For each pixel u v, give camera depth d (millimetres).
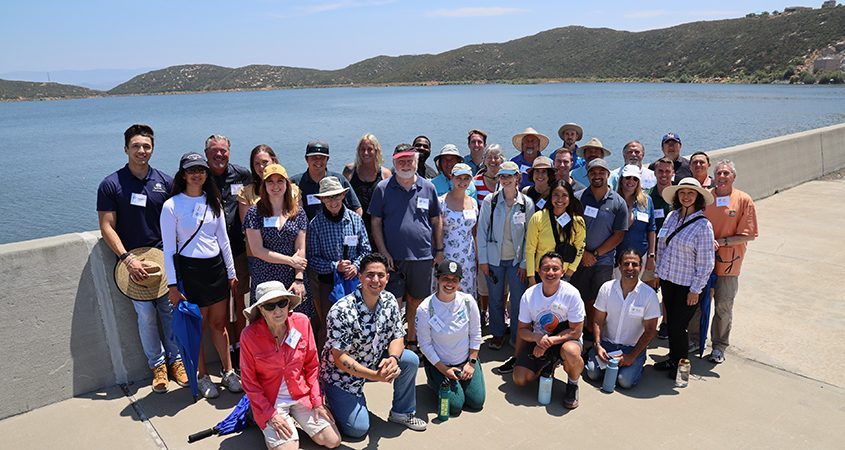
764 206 9953
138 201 4215
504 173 4930
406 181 4859
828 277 6523
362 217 5375
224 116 87312
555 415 4027
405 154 4719
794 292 6133
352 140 43031
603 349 4480
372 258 3760
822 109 52094
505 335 5531
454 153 5766
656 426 3840
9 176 33562
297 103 123438
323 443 3629
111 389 4355
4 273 3863
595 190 4996
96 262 4250
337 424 3812
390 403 4266
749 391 4270
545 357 4289
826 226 8555
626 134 38188
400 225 4852
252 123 69000
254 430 3836
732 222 4586
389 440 3746
